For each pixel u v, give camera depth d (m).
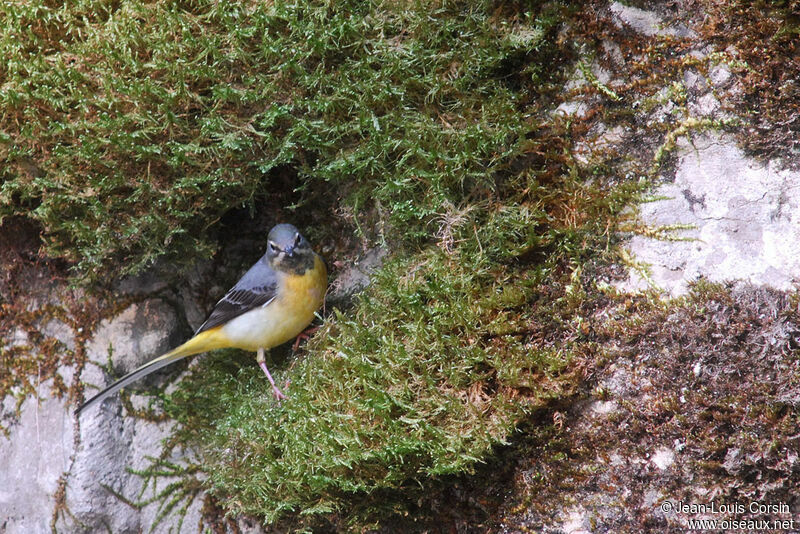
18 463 7.68
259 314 7.44
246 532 7.62
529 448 6.07
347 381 6.41
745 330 5.25
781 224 5.45
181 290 8.23
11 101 6.40
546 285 6.16
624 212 6.04
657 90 6.01
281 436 6.75
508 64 6.60
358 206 7.04
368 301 6.76
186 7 6.65
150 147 6.44
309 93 6.68
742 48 5.65
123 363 7.89
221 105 6.62
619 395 5.72
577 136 6.29
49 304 7.94
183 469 7.85
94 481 7.52
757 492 5.14
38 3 6.51
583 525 5.79
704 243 5.67
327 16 6.59
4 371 7.87
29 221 7.65
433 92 6.37
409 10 6.45
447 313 6.15
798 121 5.49
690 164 5.86
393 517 6.76
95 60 6.54
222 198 7.21
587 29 6.29
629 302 5.80
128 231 6.77
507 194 6.48
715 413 5.25
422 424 5.89
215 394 8.05
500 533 6.16
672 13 5.96
